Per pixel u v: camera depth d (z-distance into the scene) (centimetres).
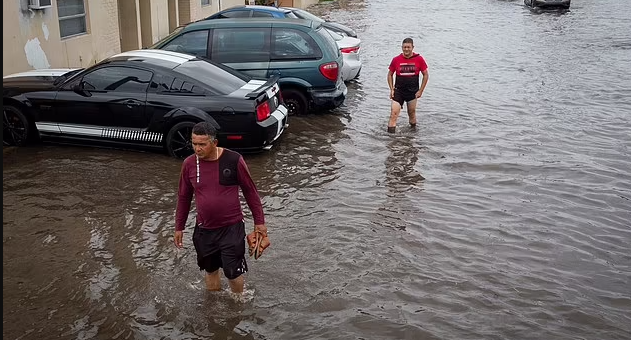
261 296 562
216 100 889
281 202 764
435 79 1547
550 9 3562
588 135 1089
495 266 626
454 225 716
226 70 979
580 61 1834
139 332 507
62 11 1262
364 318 531
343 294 567
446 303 557
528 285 592
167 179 820
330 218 723
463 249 660
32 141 944
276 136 942
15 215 700
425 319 532
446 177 868
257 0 3169
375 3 4097
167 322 521
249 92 915
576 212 764
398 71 1068
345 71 1404
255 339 502
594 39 2302
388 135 1059
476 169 903
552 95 1392
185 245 650
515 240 685
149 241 655
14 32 1080
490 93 1399
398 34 2416
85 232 669
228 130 892
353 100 1303
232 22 1131
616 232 713
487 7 3797
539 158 957
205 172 517
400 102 1078
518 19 3048
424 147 997
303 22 1152
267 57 1120
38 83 934
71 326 511
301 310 542
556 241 686
